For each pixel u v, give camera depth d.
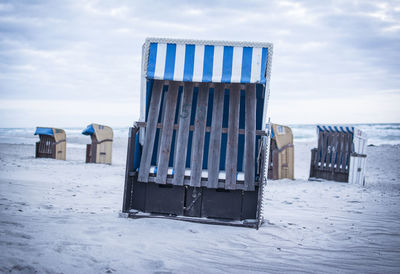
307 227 4.50
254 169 4.20
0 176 7.88
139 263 2.69
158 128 4.88
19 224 3.48
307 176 13.40
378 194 8.03
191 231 3.86
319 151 11.07
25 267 2.34
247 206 4.32
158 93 4.45
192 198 4.38
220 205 4.33
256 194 4.31
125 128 60.12
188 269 2.67
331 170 10.66
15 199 5.14
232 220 4.31
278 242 3.70
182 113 4.37
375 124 56.06
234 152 4.23
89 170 11.05
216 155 4.24
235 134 4.27
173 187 4.38
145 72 4.37
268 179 10.75
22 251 2.64
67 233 3.35
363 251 3.55
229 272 2.69
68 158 16.91
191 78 4.29
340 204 6.47
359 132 10.41
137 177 4.48
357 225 4.75
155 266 2.66
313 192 8.03
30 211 4.35
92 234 3.41
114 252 2.90
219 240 3.61
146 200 4.43
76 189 6.82
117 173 10.55
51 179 8.14
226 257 3.08
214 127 4.31
